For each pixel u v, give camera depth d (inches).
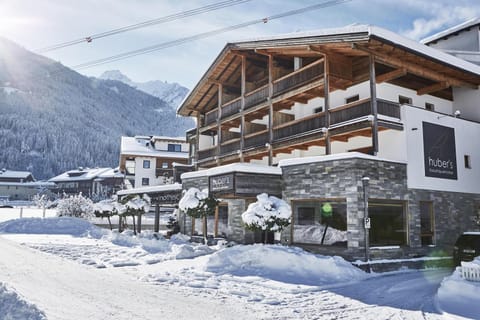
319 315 298.0
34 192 3560.5
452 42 980.6
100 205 991.0
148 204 935.0
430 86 738.8
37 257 533.0
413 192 607.8
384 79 674.8
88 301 294.8
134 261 549.6
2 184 3479.3
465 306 329.7
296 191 618.8
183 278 428.8
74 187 3250.5
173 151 2003.0
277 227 541.3
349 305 334.3
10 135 5211.6
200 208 666.2
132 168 1923.0
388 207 577.6
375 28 572.4
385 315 302.2
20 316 224.8
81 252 625.9
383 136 648.4
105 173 3095.5
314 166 595.8
